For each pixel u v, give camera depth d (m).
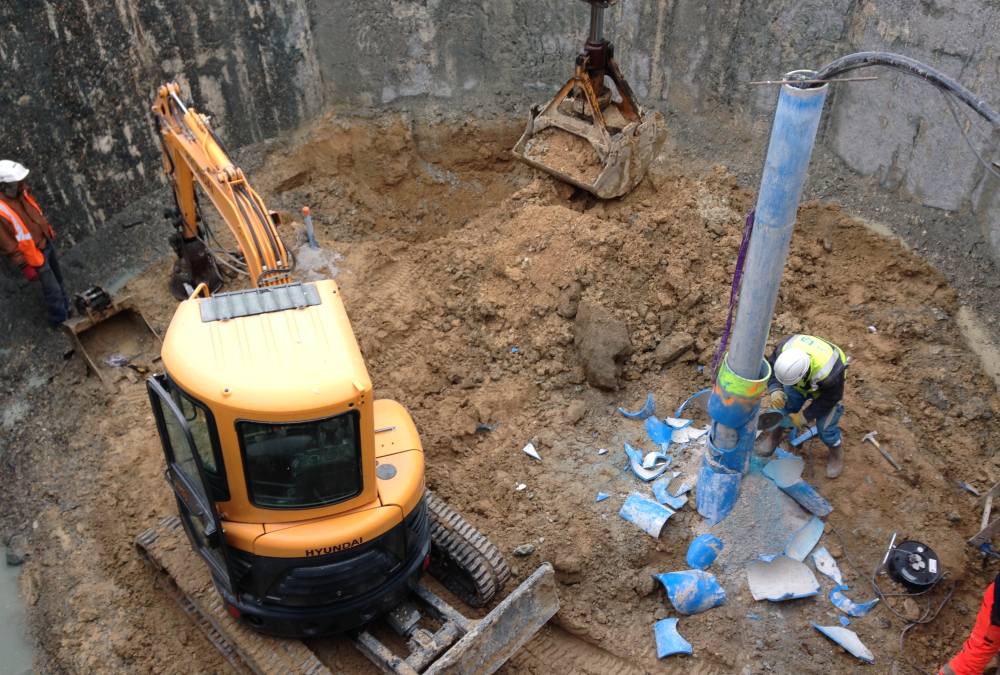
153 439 7.83
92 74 9.39
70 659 6.18
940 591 6.15
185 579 6.02
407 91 12.04
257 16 10.88
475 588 6.07
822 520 6.58
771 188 5.05
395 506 5.22
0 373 8.28
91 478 7.55
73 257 9.51
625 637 6.14
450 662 5.08
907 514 6.57
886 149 9.62
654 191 9.67
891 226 9.43
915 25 8.95
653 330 8.12
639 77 11.73
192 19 10.25
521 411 7.86
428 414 7.89
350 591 5.29
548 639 6.30
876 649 5.86
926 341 8.24
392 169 11.75
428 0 11.48
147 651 6.22
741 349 5.76
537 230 8.76
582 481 7.09
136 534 7.00
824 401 6.29
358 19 11.56
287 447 4.79
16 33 8.56
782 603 6.16
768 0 10.30
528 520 6.82
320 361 4.88
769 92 10.62
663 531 6.58
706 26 10.91
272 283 6.64
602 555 6.50
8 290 8.66
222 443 4.74
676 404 7.71
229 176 6.98
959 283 8.72
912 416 7.49
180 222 8.79
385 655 5.44
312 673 5.35
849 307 8.66
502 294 8.57
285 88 11.50
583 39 11.68
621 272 8.30
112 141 9.79
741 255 5.70
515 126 11.95
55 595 6.64
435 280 9.05
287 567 5.06
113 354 8.68
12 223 7.78
